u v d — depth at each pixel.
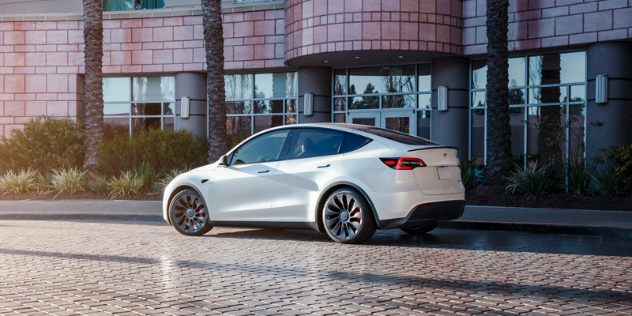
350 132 10.08
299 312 5.59
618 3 17.70
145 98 25.30
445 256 8.80
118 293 6.38
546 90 19.56
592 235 11.23
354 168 9.74
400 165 9.49
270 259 8.55
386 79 22.16
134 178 18.95
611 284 6.85
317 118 22.61
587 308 5.77
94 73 20.53
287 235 11.26
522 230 11.79
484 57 20.48
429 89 21.48
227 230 12.09
